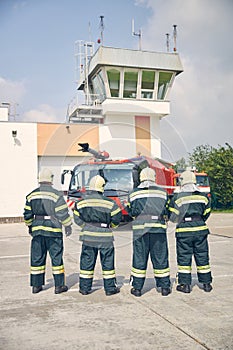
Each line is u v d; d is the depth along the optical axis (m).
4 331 3.53
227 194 25.19
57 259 4.81
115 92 21.52
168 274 4.63
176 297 4.50
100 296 4.63
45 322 3.75
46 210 4.73
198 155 26.42
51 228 4.78
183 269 4.70
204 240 4.69
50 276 5.87
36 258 4.85
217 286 4.97
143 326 3.55
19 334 3.45
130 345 3.13
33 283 4.83
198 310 3.99
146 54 21.80
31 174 18.23
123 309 4.09
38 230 4.79
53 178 5.00
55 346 3.16
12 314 4.02
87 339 3.29
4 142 18.03
